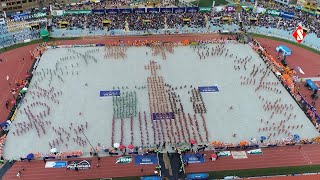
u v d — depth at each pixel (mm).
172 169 87125
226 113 107250
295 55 142000
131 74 124250
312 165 90125
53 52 136750
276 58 139375
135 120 103125
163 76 123625
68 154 89688
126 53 137625
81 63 129875
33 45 142500
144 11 166500
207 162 89812
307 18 169500
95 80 120250
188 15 166875
